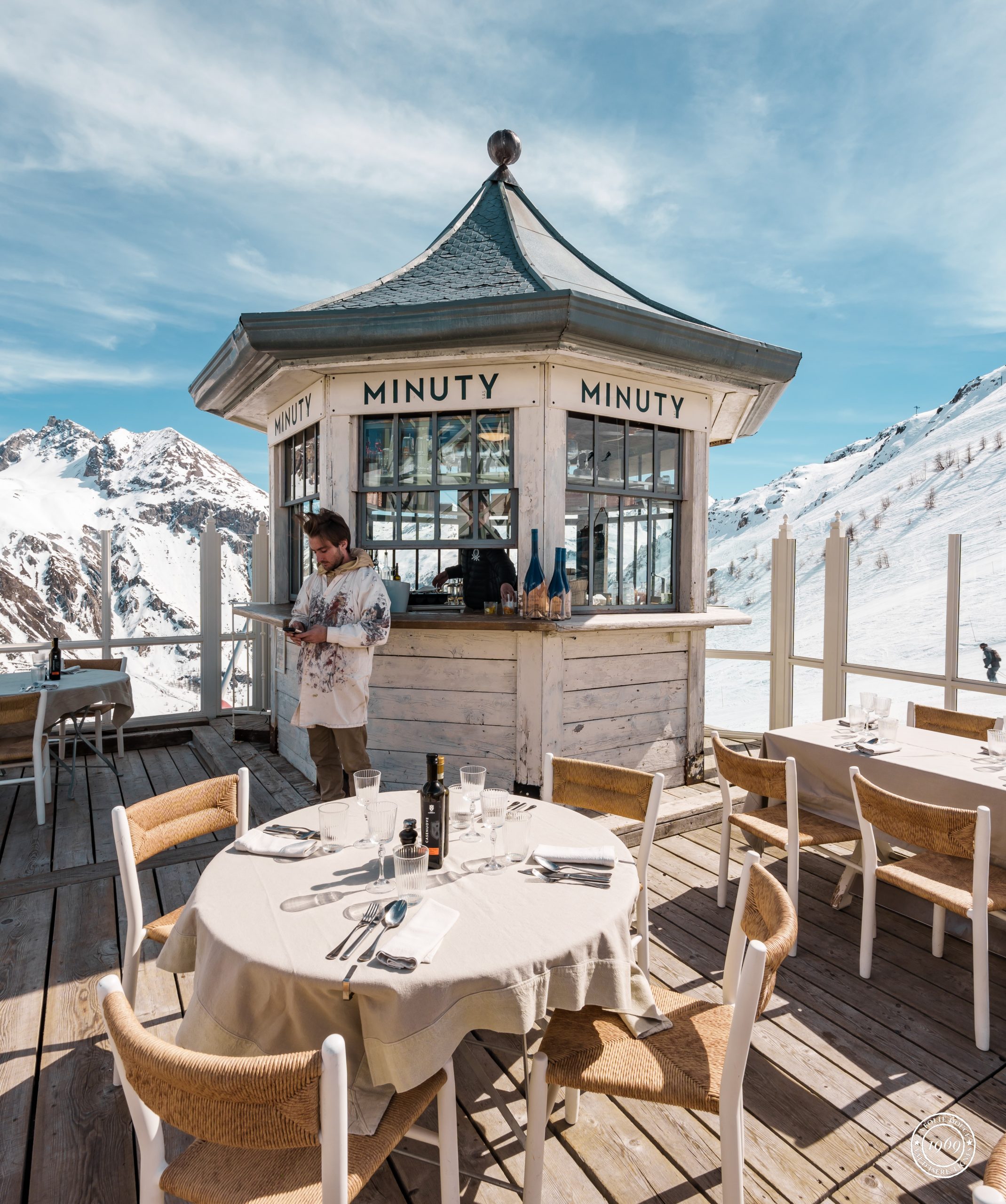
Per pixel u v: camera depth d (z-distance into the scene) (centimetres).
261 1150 120
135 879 187
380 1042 117
